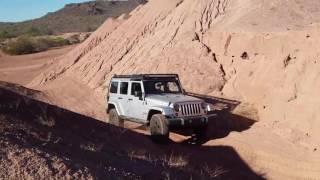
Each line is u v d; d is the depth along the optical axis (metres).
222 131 15.41
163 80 15.36
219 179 10.71
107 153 9.50
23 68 43.97
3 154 6.88
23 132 8.71
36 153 7.27
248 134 14.37
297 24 20.23
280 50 17.80
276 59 17.58
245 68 18.89
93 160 8.36
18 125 9.07
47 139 8.80
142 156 10.34
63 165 7.08
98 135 11.23
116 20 32.06
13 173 6.43
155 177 8.55
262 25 20.58
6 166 6.55
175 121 13.89
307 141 13.11
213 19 23.42
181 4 25.62
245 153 12.97
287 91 15.62
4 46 67.00
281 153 12.54
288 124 14.33
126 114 15.90
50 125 10.30
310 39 16.80
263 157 12.52
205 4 24.17
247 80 18.25
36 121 10.19
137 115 15.27
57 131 10.07
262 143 13.44
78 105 22.61
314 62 15.63
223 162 12.59
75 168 7.17
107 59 27.25
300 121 14.00
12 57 55.59
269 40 18.44
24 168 6.63
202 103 14.40
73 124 11.31
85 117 12.26
